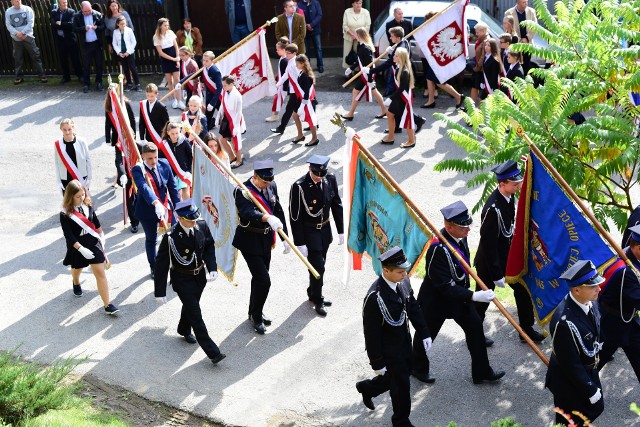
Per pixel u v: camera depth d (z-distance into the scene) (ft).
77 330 31.58
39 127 55.06
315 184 31.19
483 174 31.63
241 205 30.12
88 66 61.67
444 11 47.70
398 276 23.68
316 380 28.14
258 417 26.27
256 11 74.13
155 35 59.11
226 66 49.16
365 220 28.89
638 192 40.78
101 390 27.78
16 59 64.03
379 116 55.11
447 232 26.37
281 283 34.91
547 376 23.56
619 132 28.89
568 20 32.48
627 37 29.07
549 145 29.99
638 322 25.03
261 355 29.68
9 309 33.22
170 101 59.77
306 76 49.21
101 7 68.33
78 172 40.22
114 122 40.96
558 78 30.37
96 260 31.76
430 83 55.57
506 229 28.35
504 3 71.82
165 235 28.55
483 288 25.58
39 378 25.99
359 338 30.55
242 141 51.96
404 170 46.32
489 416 25.82
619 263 24.86
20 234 40.55
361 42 52.70
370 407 26.09
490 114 32.27
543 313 27.45
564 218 26.00
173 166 39.22
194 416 26.45
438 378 27.94
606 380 27.30
